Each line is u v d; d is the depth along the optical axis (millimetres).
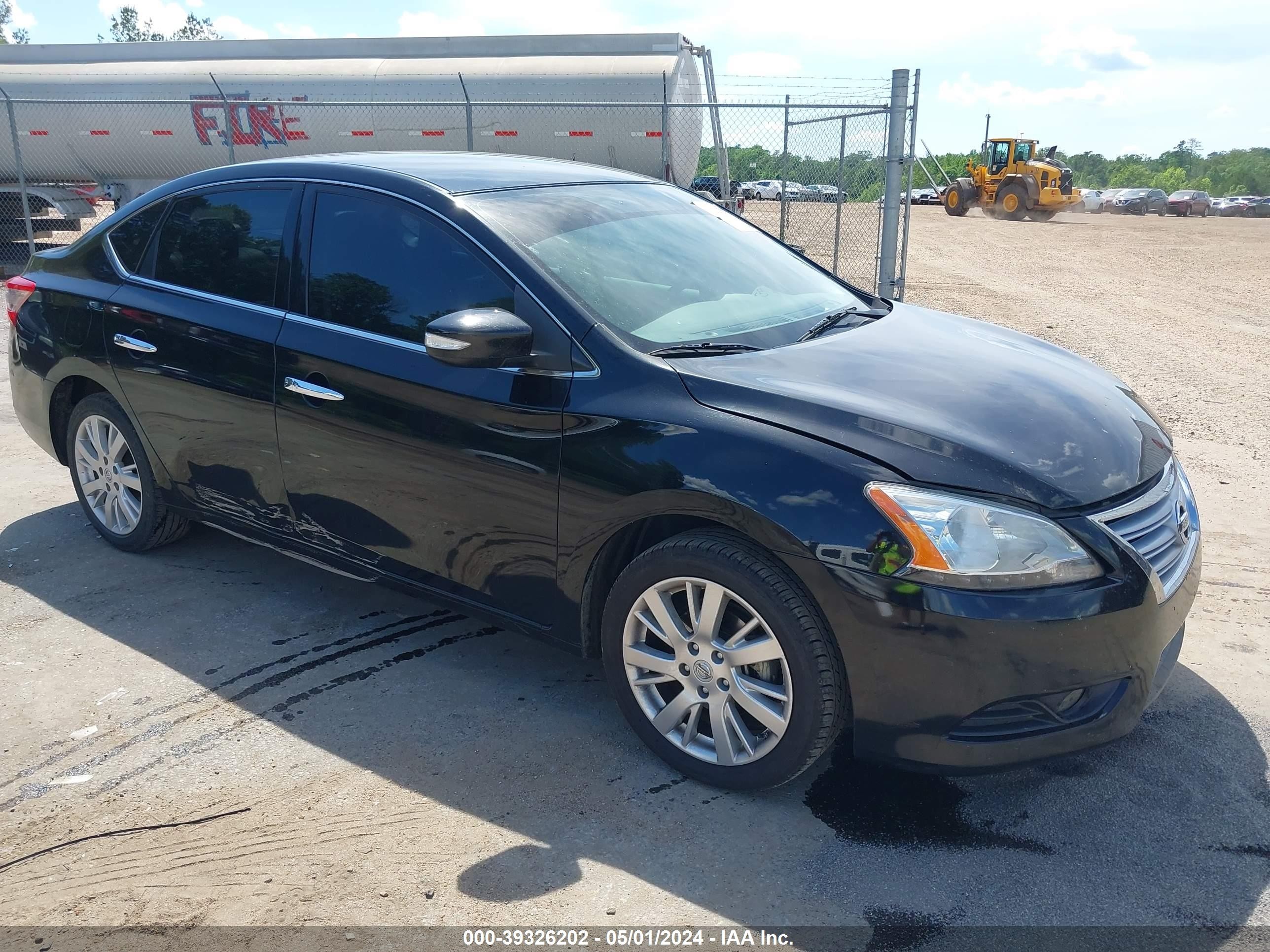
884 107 9531
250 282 3572
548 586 2951
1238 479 5664
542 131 14445
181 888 2391
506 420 2898
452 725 3098
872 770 2863
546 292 2926
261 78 15273
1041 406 2811
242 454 3600
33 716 3127
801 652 2504
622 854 2508
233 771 2857
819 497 2447
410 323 3154
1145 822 2641
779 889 2387
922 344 3254
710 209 4043
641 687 2857
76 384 4293
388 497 3219
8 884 2408
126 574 4160
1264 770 2877
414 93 14766
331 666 3455
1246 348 10625
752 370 2807
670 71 14008
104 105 15656
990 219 36219
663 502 2631
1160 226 34344
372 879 2422
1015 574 2367
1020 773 2859
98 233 4168
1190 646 3650
